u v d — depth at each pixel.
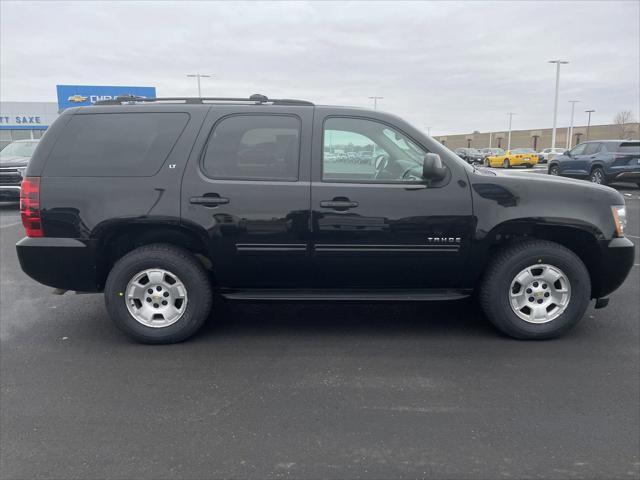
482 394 3.37
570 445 2.79
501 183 4.07
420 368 3.78
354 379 3.60
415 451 2.74
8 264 7.22
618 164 17.11
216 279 4.25
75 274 4.09
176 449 2.76
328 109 4.16
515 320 4.22
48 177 4.03
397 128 4.13
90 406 3.22
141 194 4.01
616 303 5.29
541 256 4.11
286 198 4.02
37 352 4.09
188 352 4.09
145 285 4.16
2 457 2.68
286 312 5.09
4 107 38.56
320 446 2.79
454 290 4.36
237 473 2.56
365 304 5.35
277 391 3.42
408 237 4.07
